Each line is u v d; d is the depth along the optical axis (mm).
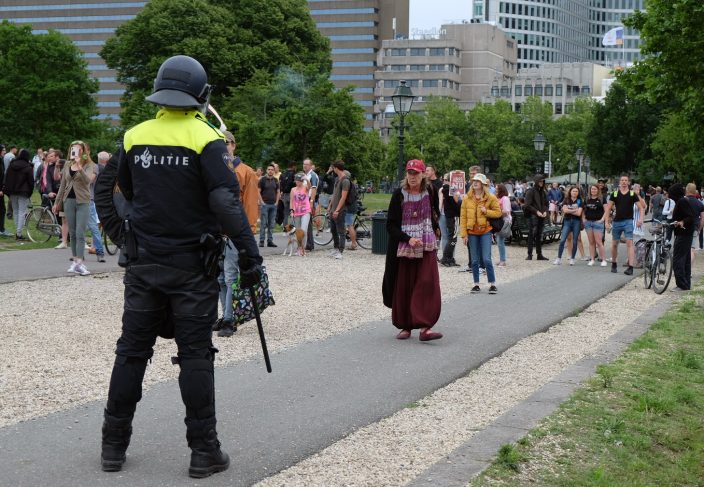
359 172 42219
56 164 19219
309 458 4934
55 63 59438
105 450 4598
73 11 160250
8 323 9250
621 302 12734
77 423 5496
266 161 41625
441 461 4844
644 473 5129
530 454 5098
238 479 4535
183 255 4473
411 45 160000
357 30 160500
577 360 8086
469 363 7824
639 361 8133
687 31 19844
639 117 70750
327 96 41062
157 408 5895
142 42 53000
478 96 166750
